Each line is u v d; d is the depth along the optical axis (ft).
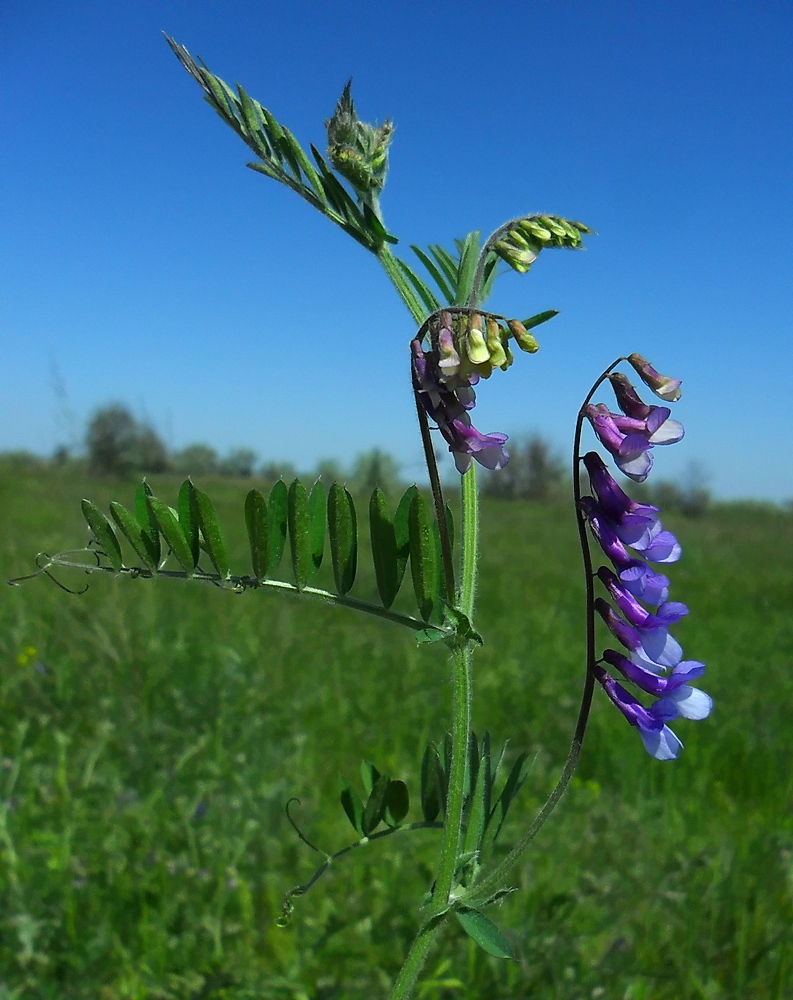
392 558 0.39
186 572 0.39
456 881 0.41
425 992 0.62
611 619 0.35
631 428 0.34
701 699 0.35
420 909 0.40
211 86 0.42
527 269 0.37
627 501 0.34
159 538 0.40
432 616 0.39
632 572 0.34
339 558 0.39
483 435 0.34
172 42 0.42
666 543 0.35
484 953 0.64
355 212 0.41
